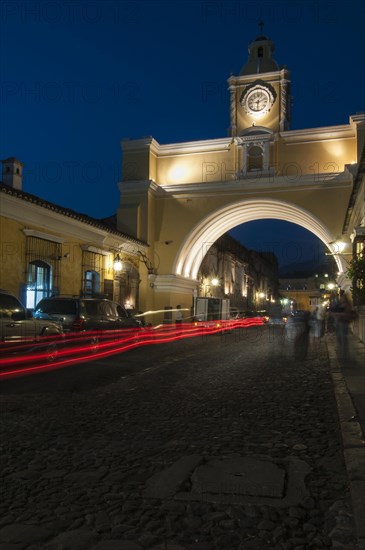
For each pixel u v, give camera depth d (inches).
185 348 677.9
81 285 826.8
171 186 1116.5
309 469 176.4
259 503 148.7
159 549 122.8
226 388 343.3
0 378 395.2
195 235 1131.3
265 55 1140.5
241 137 1085.8
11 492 159.0
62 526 135.5
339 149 1034.7
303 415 260.2
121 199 1119.6
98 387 354.6
